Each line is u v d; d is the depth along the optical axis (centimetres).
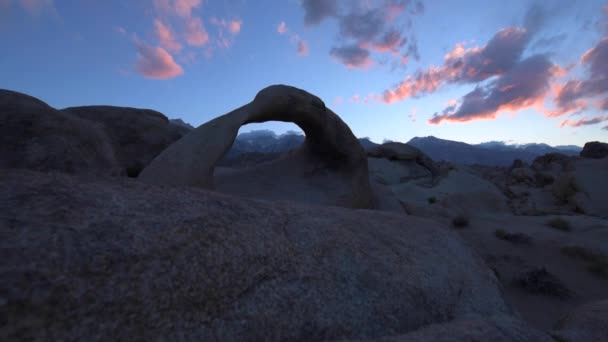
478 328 150
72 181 130
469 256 282
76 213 109
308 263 159
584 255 898
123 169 452
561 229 1187
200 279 116
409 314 170
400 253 215
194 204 148
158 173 479
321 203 753
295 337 129
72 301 87
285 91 722
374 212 297
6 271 81
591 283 754
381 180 1966
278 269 145
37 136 344
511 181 2703
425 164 2209
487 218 1436
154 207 132
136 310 97
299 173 872
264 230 159
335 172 866
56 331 82
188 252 119
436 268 221
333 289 154
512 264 864
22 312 78
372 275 176
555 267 847
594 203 1584
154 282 104
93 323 88
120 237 108
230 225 146
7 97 366
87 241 100
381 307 162
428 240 267
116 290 96
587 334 186
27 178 120
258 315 124
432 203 1544
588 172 1817
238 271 129
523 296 693
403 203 1414
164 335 99
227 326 114
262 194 746
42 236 94
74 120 411
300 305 138
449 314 190
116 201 126
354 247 191
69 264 91
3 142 319
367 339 134
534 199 1983
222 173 862
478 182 1922
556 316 609
